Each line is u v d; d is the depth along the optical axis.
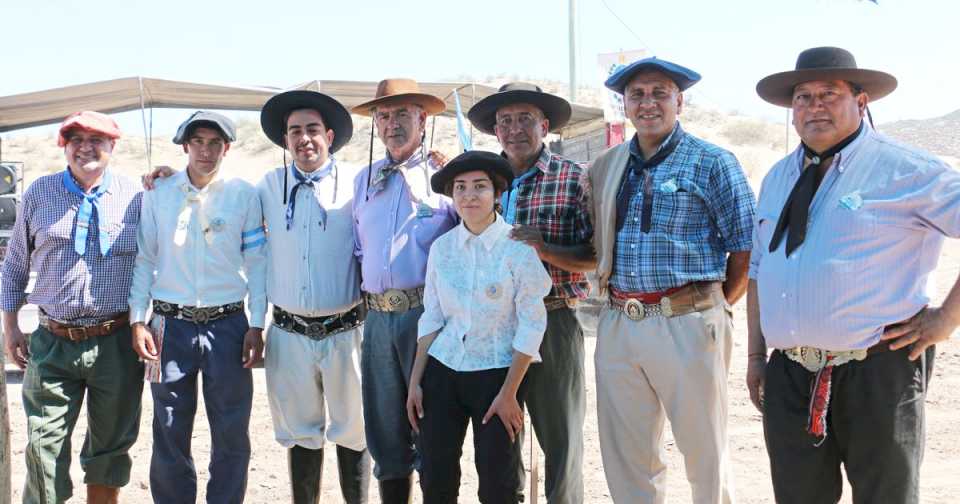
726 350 4.34
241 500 5.01
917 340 3.45
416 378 4.29
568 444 4.68
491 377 4.14
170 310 4.89
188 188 4.96
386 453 4.82
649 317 4.26
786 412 3.74
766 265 3.78
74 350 4.86
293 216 5.02
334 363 5.09
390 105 4.89
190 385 4.93
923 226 3.44
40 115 11.09
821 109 3.59
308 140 4.99
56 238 4.80
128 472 5.13
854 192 3.52
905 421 3.49
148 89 10.21
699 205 4.22
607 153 4.58
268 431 7.49
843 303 3.49
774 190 3.85
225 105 11.16
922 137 56.88
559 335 4.68
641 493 4.45
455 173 4.17
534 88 4.94
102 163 4.87
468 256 4.23
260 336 5.05
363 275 4.91
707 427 4.22
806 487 3.74
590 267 4.66
